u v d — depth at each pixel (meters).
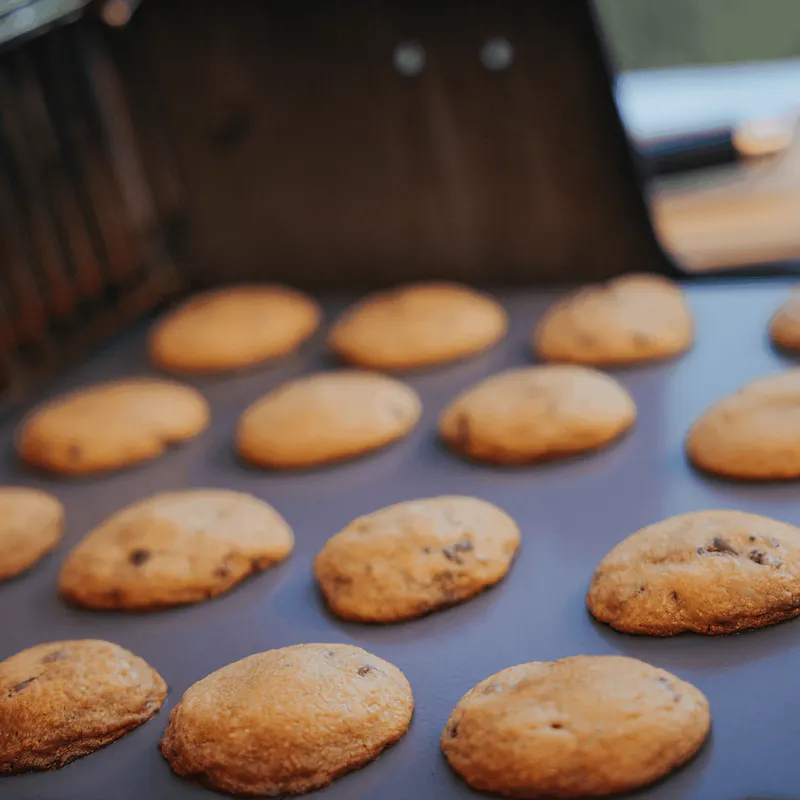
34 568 0.76
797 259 0.88
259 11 0.88
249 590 0.73
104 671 0.68
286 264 0.94
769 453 0.73
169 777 0.66
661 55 1.05
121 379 0.88
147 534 0.74
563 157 0.88
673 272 0.89
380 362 0.86
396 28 0.87
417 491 0.77
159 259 0.95
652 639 0.68
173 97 0.91
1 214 0.84
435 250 0.92
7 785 0.66
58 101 0.88
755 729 0.64
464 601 0.71
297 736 0.65
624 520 0.73
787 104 1.01
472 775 0.64
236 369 0.88
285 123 0.91
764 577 0.68
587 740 0.64
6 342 0.86
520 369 0.83
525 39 0.85
